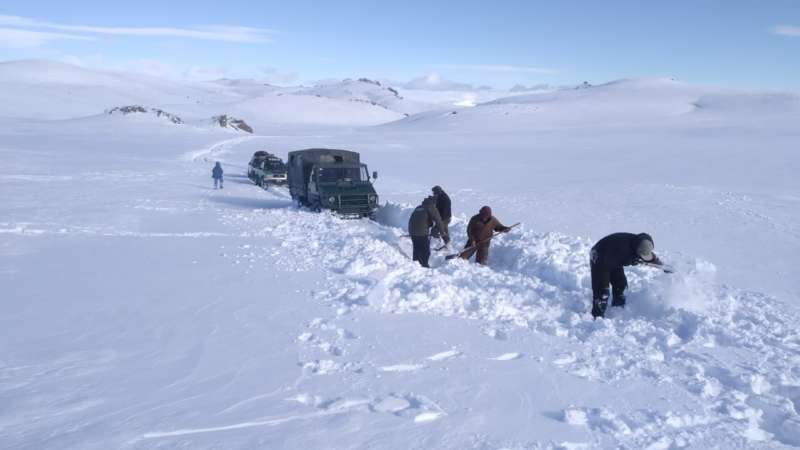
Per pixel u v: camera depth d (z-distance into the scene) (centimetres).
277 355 591
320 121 19450
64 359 579
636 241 786
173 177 3409
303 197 2231
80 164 3978
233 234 1494
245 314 743
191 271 1016
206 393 494
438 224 1179
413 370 555
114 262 1105
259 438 413
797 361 610
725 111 13712
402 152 5903
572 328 707
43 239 1378
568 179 3478
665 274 867
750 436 450
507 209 2270
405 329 680
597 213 2183
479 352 608
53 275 985
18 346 620
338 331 668
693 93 17662
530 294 836
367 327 686
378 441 413
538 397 500
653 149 5909
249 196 2634
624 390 522
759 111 13338
